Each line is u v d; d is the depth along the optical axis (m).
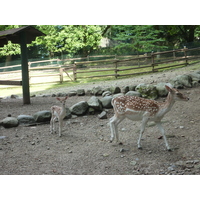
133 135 6.69
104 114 8.10
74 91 12.20
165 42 29.16
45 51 34.09
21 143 6.41
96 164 5.21
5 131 7.25
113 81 16.12
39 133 7.10
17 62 28.41
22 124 7.69
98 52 31.31
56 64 26.27
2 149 6.05
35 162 5.36
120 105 6.02
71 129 7.39
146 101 5.78
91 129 7.30
